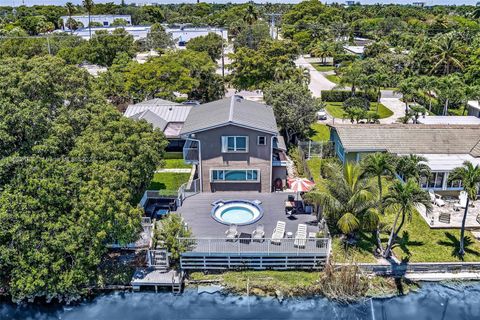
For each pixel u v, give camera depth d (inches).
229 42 4384.8
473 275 1091.3
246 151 1364.4
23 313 991.0
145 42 3981.3
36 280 948.0
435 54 3031.5
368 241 1192.8
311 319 966.4
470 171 1074.1
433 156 1540.4
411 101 2635.3
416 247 1170.0
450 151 1577.3
